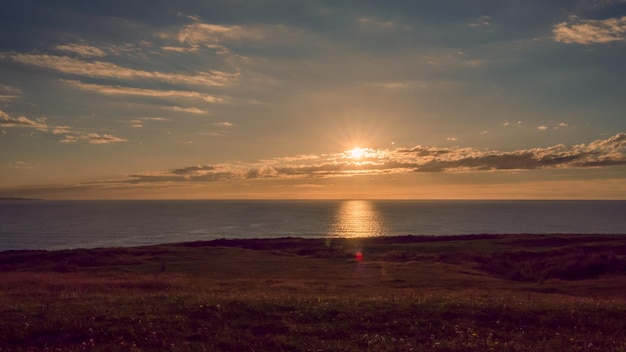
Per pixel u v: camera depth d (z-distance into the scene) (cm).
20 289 2756
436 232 15038
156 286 3022
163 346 1388
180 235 14400
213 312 1728
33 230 16288
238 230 16138
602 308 1908
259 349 1390
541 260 4962
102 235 14425
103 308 1770
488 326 1681
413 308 1838
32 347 1360
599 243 5784
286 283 3412
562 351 1425
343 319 1695
